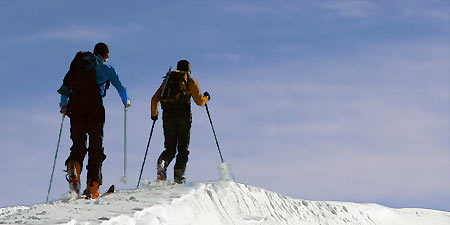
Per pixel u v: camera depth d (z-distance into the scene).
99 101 13.22
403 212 22.72
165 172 15.96
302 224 16.55
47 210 9.91
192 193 12.73
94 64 13.12
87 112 13.10
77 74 13.08
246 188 15.88
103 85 13.36
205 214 12.21
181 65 16.50
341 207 19.59
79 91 13.13
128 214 9.63
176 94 16.00
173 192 12.55
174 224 10.52
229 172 15.77
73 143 13.12
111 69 13.25
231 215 13.70
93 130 13.15
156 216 10.19
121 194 12.88
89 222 8.87
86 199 12.11
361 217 19.98
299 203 17.86
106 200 11.42
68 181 12.69
